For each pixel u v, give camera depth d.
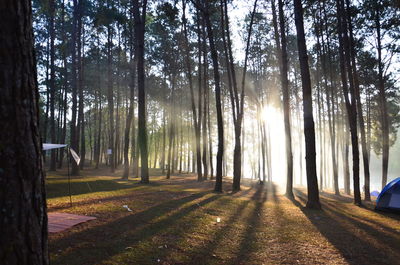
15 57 2.07
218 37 26.38
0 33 2.02
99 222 6.48
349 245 6.28
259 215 9.34
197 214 8.31
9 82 2.03
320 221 8.76
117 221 6.69
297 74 30.38
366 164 17.30
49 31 28.38
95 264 4.32
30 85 2.18
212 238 6.31
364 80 24.30
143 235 5.86
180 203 9.80
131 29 24.70
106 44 29.59
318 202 11.16
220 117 15.34
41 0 21.11
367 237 6.95
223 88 33.66
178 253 5.20
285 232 7.31
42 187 2.27
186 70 30.77
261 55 29.94
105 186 14.14
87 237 5.41
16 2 2.10
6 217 1.95
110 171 32.50
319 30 23.81
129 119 22.59
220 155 15.36
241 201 11.98
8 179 1.98
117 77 32.22
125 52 30.62
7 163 1.98
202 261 4.99
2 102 1.99
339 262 5.23
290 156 16.45
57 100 31.77
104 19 21.44
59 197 10.20
